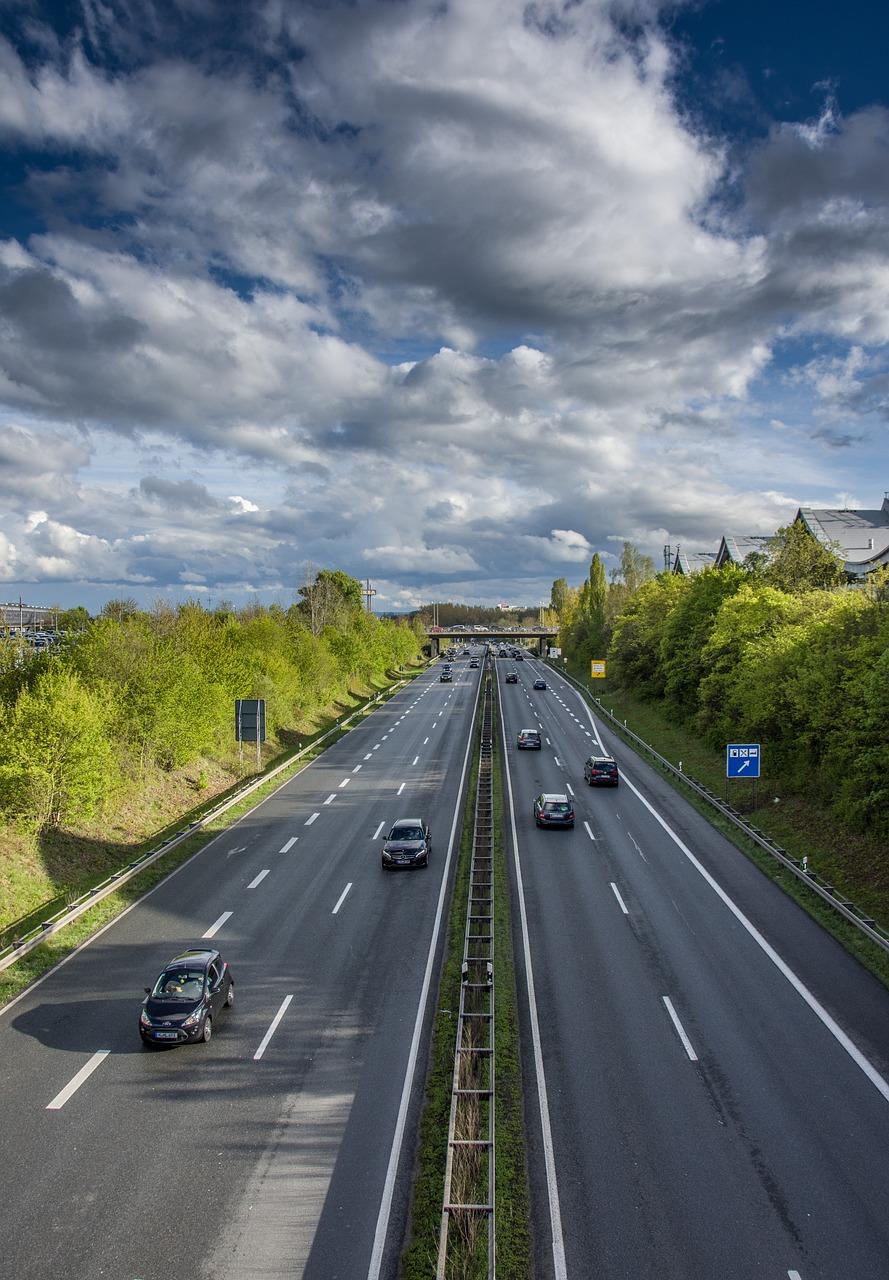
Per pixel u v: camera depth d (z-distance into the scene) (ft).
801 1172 49.90
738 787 148.97
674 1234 45.01
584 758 192.65
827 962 79.97
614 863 111.65
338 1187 49.16
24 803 108.17
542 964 79.92
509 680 377.30
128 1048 65.62
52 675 124.47
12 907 94.38
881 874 95.76
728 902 96.58
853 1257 43.34
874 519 289.53
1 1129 54.95
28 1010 72.28
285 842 125.39
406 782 168.55
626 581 406.00
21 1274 42.57
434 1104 56.95
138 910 96.94
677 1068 61.46
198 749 158.51
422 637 599.16
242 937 88.38
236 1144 53.16
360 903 98.37
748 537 334.65
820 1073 60.64
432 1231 45.19
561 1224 45.85
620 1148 52.31
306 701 240.73
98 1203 47.80
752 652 154.71
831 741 119.24
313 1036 67.10
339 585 467.11
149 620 189.26
